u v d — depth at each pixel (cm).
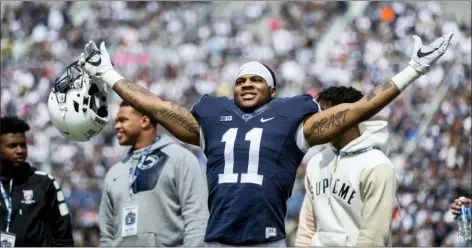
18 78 1791
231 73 1861
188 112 420
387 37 1831
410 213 1057
